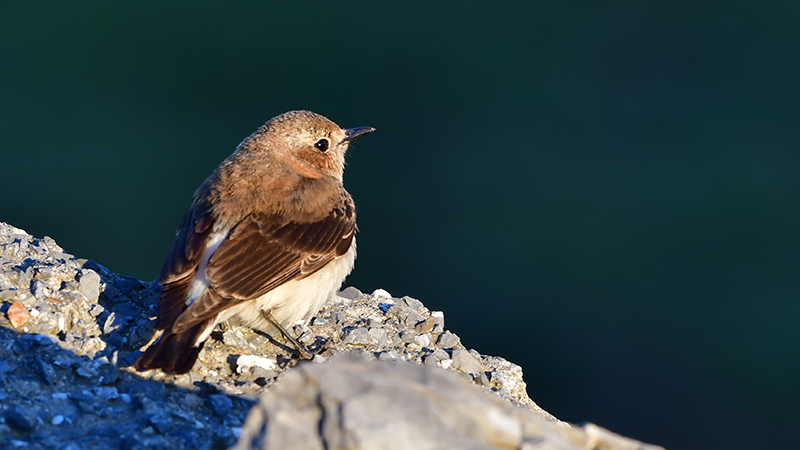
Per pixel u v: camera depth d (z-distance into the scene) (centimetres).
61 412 888
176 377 1007
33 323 1019
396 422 668
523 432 709
